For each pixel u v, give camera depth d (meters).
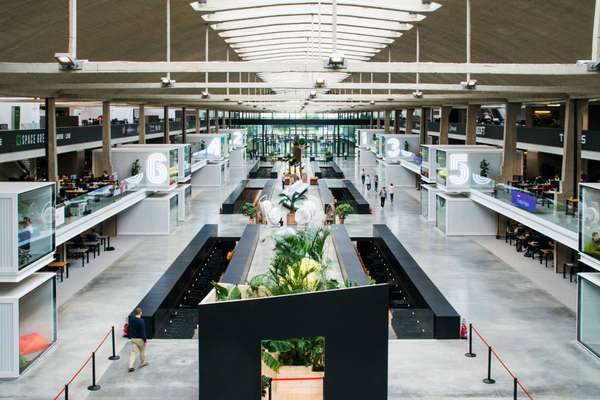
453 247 29.92
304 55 42.12
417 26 27.44
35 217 15.91
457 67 19.05
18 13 16.88
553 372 15.01
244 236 28.61
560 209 22.84
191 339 17.33
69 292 21.95
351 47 37.53
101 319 18.98
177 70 18.70
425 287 20.28
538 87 26.41
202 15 25.88
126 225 32.69
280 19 29.09
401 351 16.30
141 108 45.38
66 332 17.80
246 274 22.30
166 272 22.88
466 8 22.11
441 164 34.50
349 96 40.81
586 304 16.64
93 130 41.41
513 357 15.95
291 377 12.52
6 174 40.12
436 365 15.34
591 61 15.98
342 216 35.66
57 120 45.81
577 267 24.81
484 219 32.72
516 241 30.06
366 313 11.52
